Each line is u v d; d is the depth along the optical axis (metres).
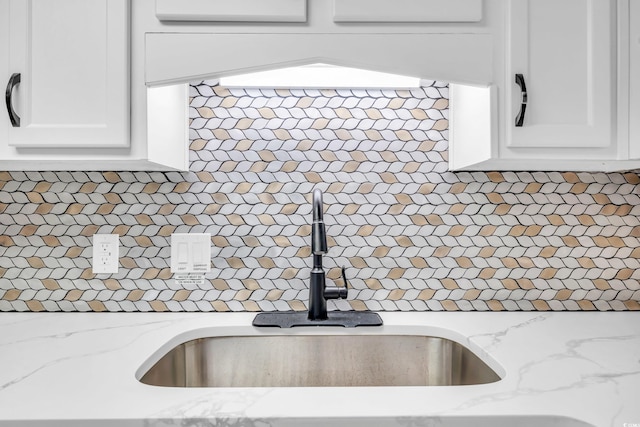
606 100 1.02
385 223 1.32
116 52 1.00
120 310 1.32
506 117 1.02
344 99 1.32
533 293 1.32
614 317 1.26
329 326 1.19
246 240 1.32
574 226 1.32
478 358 1.01
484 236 1.32
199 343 1.18
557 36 1.02
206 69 1.00
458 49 1.01
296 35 1.00
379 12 0.99
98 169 1.26
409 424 0.67
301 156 1.32
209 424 0.67
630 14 1.03
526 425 0.67
